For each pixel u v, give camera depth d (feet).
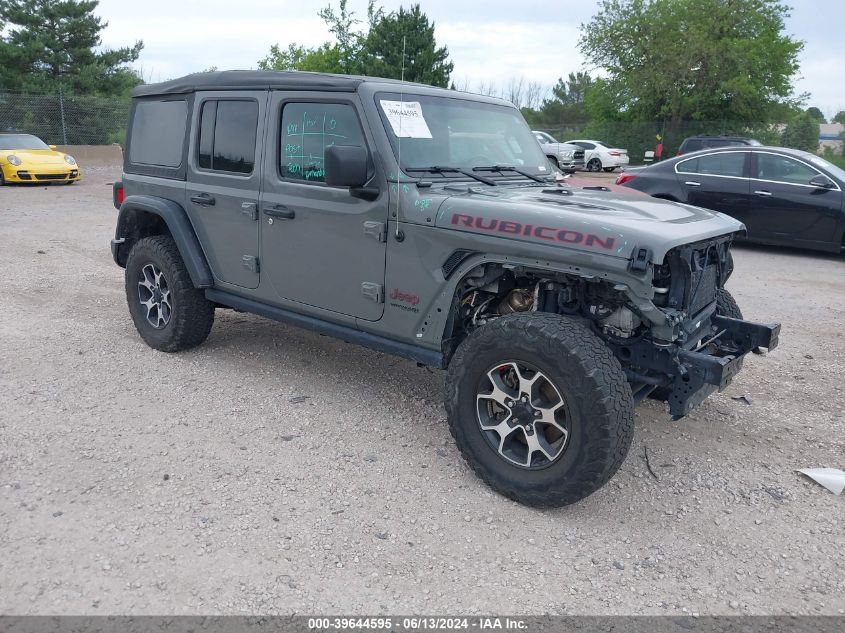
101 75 109.91
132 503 11.28
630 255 10.28
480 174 14.15
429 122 14.03
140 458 12.73
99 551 10.06
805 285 28.32
